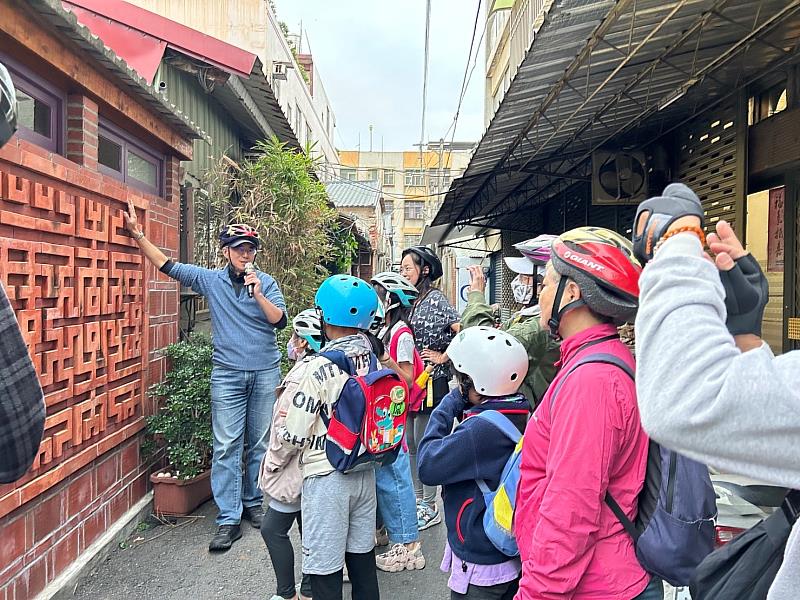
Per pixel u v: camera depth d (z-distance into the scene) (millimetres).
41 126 3266
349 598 3473
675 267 1080
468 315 4082
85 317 3459
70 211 3275
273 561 3154
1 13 2660
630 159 7305
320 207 7473
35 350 2928
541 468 1726
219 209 6875
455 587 2230
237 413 4266
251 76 6379
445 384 4449
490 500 2123
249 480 4457
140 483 4359
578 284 1682
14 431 1052
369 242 17141
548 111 5953
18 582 2820
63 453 3188
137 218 4246
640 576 1565
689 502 1505
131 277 4113
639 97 5918
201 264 6652
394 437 2811
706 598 1280
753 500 2521
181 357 4668
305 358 3191
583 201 10180
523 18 8734
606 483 1528
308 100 21828
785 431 905
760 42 4793
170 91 6074
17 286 2801
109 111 3873
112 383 3816
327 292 2906
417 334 4371
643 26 4289
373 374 2768
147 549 3928
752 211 5992
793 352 1010
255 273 4270
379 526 4117
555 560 1510
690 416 952
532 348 3107
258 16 12117
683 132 7129
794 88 5219
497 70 17609
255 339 4312
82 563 3408
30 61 3051
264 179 6730
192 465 4453
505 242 15531
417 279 4500
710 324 1012
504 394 2246
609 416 1528
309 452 2746
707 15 4059
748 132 5855
